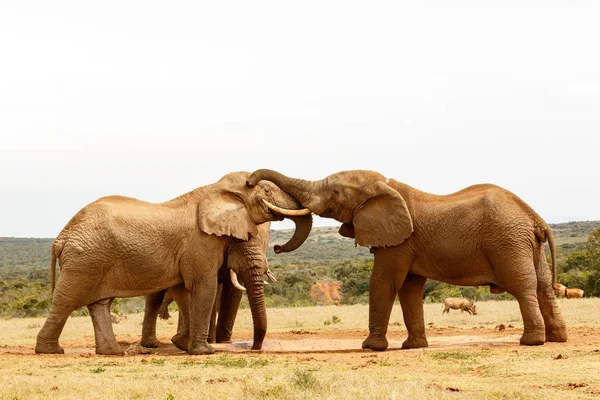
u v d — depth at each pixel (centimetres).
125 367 1520
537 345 1783
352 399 1069
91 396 1144
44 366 1556
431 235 1845
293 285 6075
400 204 1853
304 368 1455
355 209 1902
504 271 1786
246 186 1920
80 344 2270
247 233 1898
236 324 3078
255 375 1342
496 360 1508
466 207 1822
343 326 2892
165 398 1110
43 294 5628
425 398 1068
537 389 1179
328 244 16262
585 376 1291
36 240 19562
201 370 1445
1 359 1673
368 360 1575
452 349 1778
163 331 2780
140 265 1798
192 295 1845
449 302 3197
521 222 1791
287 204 1945
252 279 1959
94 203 1827
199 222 1841
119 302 5362
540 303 1877
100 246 1778
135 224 1798
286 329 2784
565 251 7669
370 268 6297
